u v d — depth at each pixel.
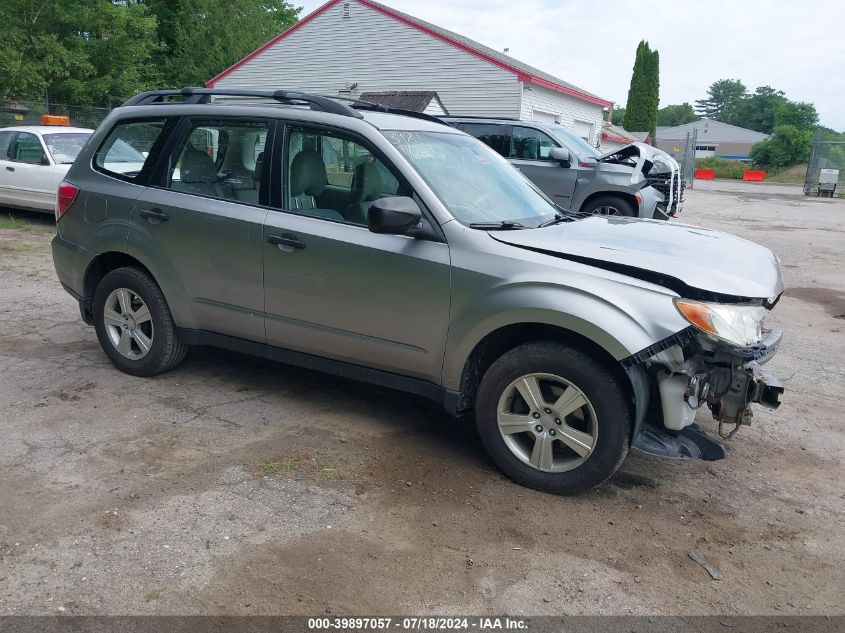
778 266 4.05
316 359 4.35
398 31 24.70
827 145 31.14
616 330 3.35
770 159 59.03
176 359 4.99
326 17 25.91
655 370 3.48
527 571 3.06
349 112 4.23
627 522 3.50
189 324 4.76
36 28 23.84
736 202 25.42
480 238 3.77
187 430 4.27
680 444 3.56
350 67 25.94
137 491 3.54
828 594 3.02
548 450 3.67
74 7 24.70
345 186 4.15
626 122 57.03
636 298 3.41
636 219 4.86
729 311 3.36
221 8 34.41
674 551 3.28
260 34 36.38
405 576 2.99
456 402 3.89
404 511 3.48
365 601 2.82
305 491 3.62
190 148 4.68
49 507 3.37
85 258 5.04
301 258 4.15
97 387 4.88
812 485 4.00
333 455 4.03
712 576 3.10
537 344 3.63
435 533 3.31
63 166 11.47
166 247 4.66
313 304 4.18
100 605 2.72
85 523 3.25
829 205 24.88
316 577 2.95
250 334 4.53
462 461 4.05
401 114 4.95
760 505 3.75
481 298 3.67
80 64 24.23
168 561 3.00
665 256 3.68
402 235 3.89
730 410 3.48
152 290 4.82
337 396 4.93
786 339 7.00
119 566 2.96
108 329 5.10
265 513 3.40
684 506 3.69
